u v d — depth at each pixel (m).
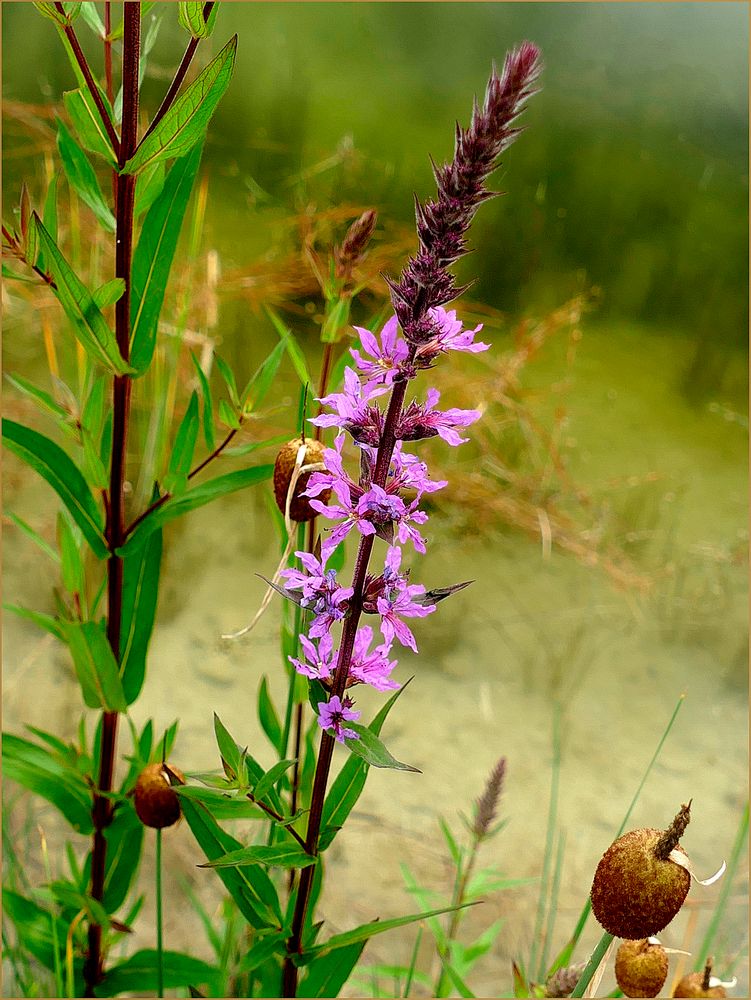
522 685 0.97
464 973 0.58
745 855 0.79
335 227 1.19
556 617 1.06
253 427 1.10
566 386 1.31
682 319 1.49
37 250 0.44
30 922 0.55
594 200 1.53
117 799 0.50
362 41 1.62
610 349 1.46
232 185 1.31
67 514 0.51
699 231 1.54
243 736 0.83
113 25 0.49
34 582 0.95
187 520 1.08
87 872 0.55
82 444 0.48
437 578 1.12
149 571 0.51
